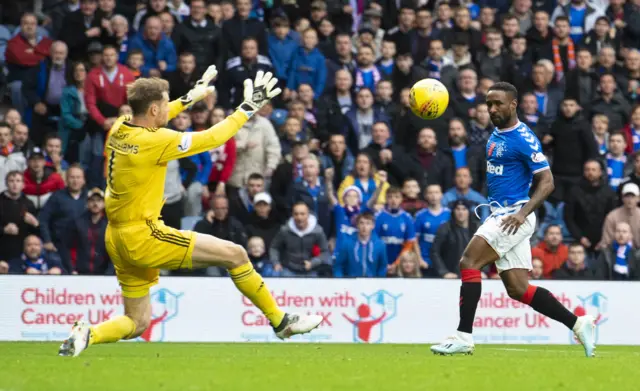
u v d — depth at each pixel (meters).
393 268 28.14
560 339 25.58
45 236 27.39
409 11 34.03
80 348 14.54
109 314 24.28
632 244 29.27
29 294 24.08
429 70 33.19
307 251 27.45
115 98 30.66
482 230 16.27
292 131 30.58
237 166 29.64
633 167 32.41
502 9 36.97
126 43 32.66
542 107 33.19
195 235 14.87
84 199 27.75
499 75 33.78
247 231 27.89
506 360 14.90
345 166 30.56
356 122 31.64
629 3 37.00
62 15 33.34
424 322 25.27
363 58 32.81
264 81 14.95
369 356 16.41
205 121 29.67
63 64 31.80
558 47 34.56
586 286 25.70
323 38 34.19
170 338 24.47
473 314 16.38
